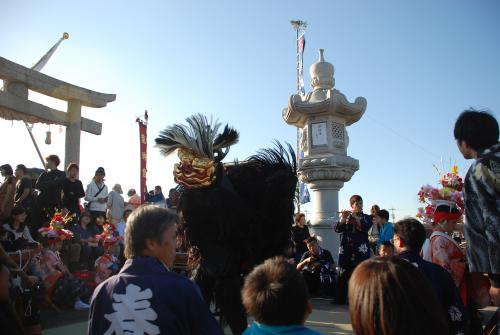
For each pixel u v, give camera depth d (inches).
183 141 139.1
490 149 93.9
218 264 135.7
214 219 135.3
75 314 254.7
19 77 549.0
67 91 609.3
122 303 80.2
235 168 155.0
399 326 57.7
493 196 89.7
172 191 224.2
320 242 343.6
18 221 236.7
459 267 133.6
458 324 108.7
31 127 584.4
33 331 181.9
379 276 61.1
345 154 361.1
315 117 356.2
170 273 84.5
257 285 72.0
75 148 620.4
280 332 69.2
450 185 147.1
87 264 320.2
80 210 346.3
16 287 176.9
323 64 371.6
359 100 360.8
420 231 119.5
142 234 85.9
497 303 91.1
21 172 334.6
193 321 82.1
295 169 169.8
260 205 145.3
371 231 339.6
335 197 348.8
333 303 291.9
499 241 87.7
